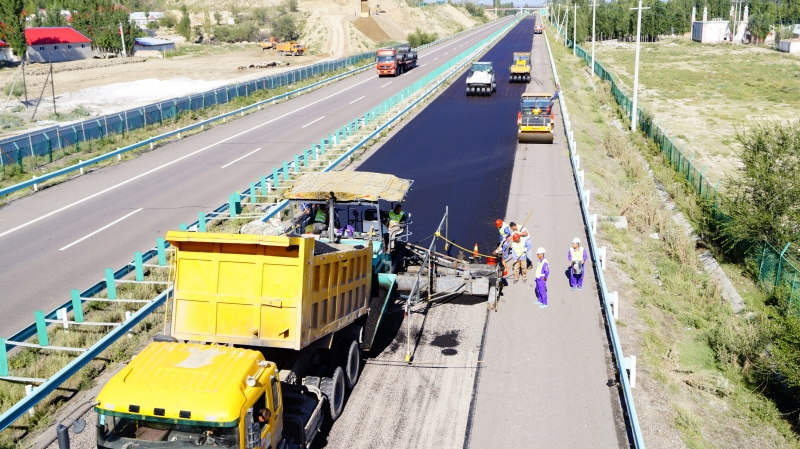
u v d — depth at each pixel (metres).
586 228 22.98
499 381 13.60
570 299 17.58
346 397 12.94
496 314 16.70
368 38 121.75
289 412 10.53
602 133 43.94
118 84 68.06
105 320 16.25
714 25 128.75
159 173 31.58
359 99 52.97
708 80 74.81
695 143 43.72
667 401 13.54
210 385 8.55
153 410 8.28
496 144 35.75
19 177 31.25
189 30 122.31
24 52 79.62
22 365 14.26
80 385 13.51
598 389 13.35
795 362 14.75
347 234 15.12
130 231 23.19
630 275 19.88
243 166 32.38
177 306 10.82
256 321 10.57
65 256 20.92
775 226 22.55
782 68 83.94
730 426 13.53
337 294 11.99
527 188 27.73
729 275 22.22
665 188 31.77
